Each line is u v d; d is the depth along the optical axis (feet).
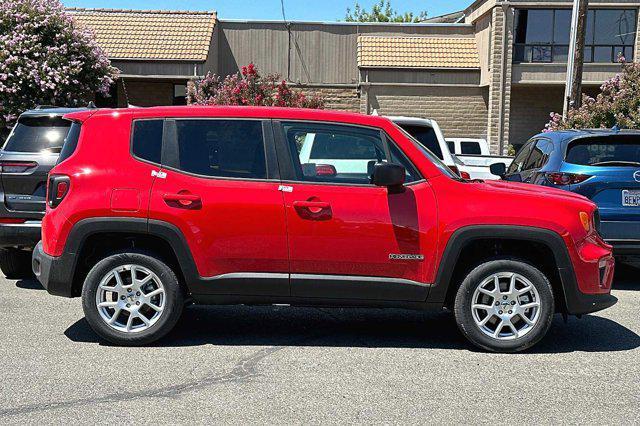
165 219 18.40
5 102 58.08
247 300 18.83
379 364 17.84
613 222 26.16
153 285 18.97
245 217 18.43
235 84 65.87
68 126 26.71
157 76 77.05
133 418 14.10
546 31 80.64
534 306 18.69
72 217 18.48
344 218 18.38
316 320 22.45
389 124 19.22
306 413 14.46
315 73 84.33
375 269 18.54
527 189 19.47
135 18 82.64
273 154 18.84
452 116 82.64
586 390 16.08
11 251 27.63
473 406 14.99
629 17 80.48
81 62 60.64
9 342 19.21
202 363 17.70
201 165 18.79
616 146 27.04
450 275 18.51
